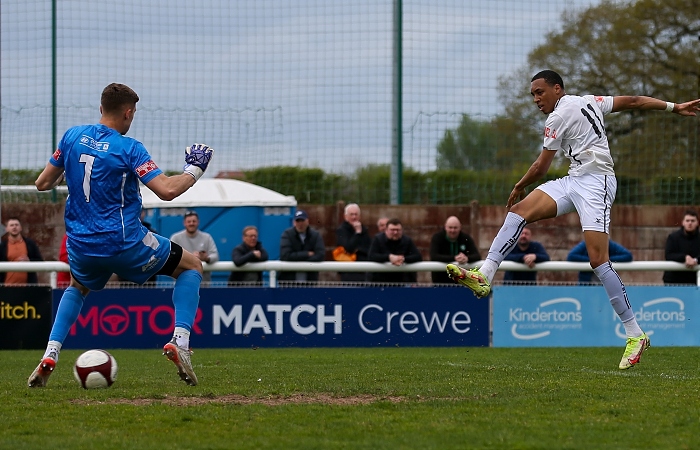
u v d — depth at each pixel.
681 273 22.70
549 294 21.94
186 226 21.98
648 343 14.12
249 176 30.17
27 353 20.05
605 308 22.02
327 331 21.59
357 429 8.48
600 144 13.85
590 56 31.58
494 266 14.15
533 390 11.30
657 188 30.41
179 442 7.89
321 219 29.47
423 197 28.89
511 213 14.15
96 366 11.64
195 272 12.03
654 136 30.45
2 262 21.44
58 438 8.10
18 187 28.45
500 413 9.41
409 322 21.75
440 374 13.72
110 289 21.19
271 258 28.52
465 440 7.94
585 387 11.65
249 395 10.98
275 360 17.19
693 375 13.57
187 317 11.81
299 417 9.17
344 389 11.46
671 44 32.38
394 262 21.83
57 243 29.89
